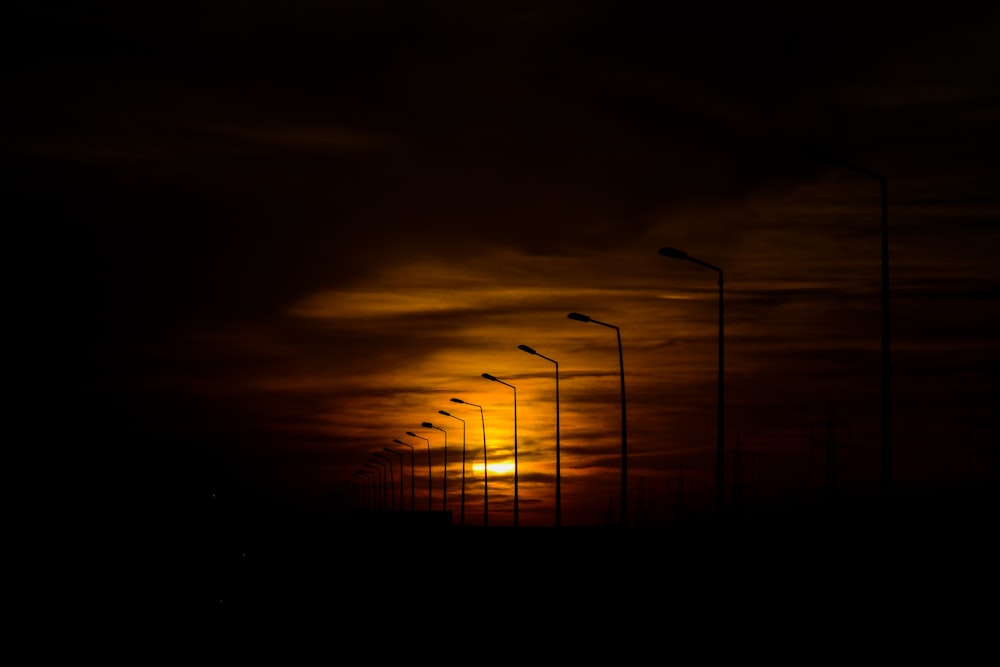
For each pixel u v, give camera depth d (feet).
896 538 176.14
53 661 142.31
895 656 114.42
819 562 221.25
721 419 157.69
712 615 158.20
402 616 184.34
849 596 171.12
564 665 115.14
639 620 156.25
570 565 252.01
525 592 219.20
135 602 237.66
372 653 136.26
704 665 110.73
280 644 153.69
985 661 110.83
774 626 142.61
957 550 207.51
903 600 164.45
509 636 144.87
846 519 237.86
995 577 182.09
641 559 234.99
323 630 169.27
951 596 166.40
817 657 114.21
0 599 235.40
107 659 143.84
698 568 212.23
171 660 140.67
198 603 237.66
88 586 256.93
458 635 150.00
